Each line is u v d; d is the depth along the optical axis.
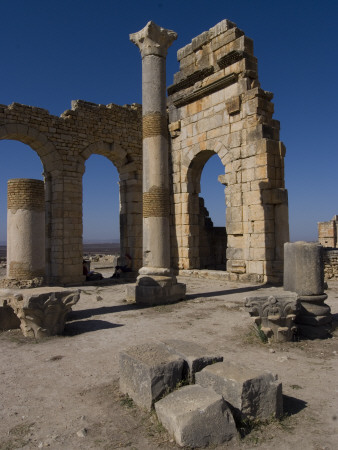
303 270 7.91
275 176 15.66
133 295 11.84
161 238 12.20
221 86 17.48
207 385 4.61
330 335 7.77
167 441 3.90
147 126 12.45
